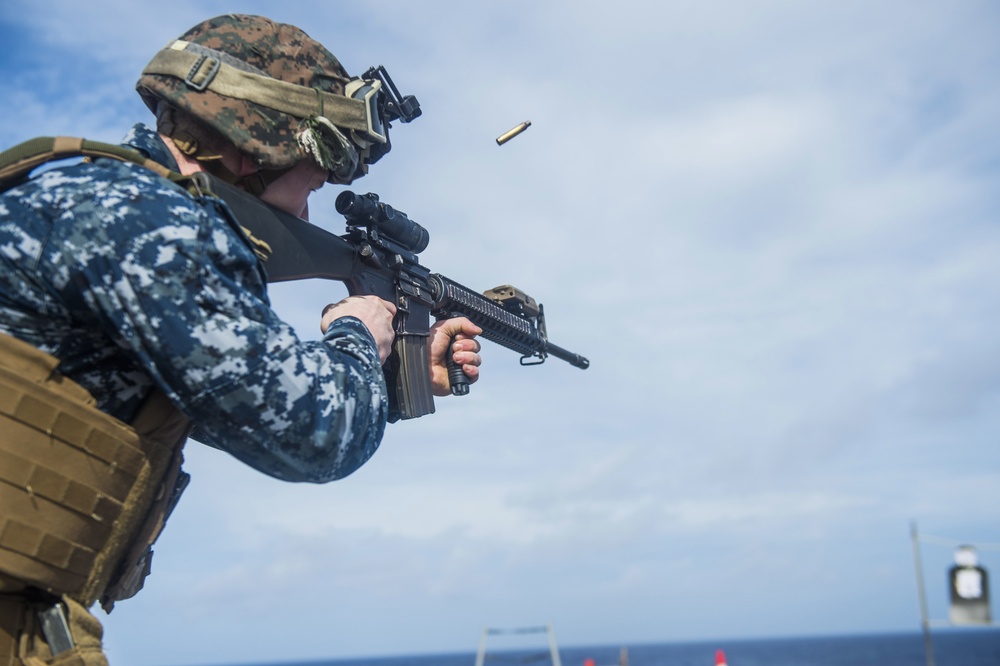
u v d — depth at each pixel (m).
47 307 1.88
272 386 1.96
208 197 2.07
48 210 1.89
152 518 2.11
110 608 2.18
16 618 1.91
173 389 1.91
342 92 2.56
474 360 3.70
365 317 2.50
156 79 2.34
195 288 1.91
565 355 5.85
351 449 2.13
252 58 2.38
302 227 2.82
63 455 1.88
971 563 8.57
